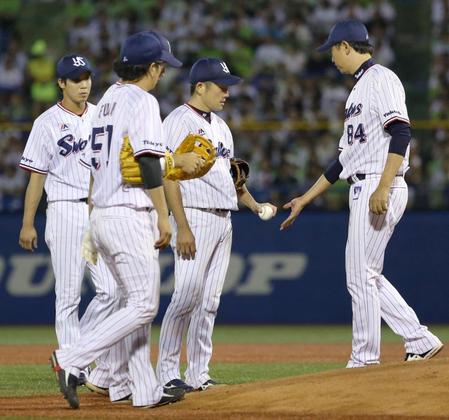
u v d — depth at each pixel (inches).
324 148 2365.9
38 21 2957.7
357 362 987.3
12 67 2783.0
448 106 2605.8
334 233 2299.5
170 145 978.7
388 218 981.8
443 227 2251.5
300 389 836.0
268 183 2333.9
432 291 2251.5
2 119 2600.9
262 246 2317.9
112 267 843.4
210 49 2805.1
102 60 2834.6
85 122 1136.2
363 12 2819.9
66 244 1116.5
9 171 2375.7
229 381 1156.5
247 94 2650.1
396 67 2753.4
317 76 2743.6
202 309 989.8
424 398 777.6
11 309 2349.9
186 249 870.4
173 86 2689.5
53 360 823.7
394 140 952.9
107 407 868.0
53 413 821.2
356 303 987.9
